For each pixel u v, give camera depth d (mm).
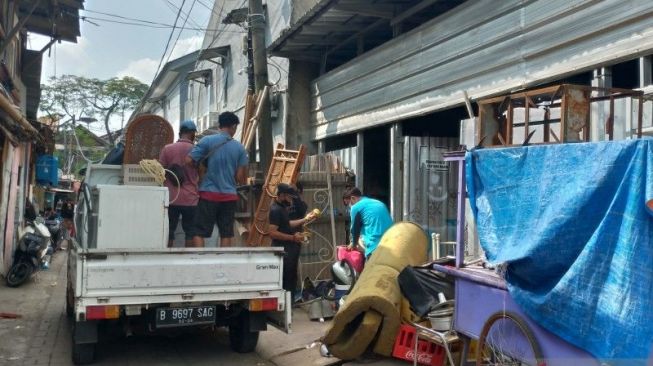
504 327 4191
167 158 6855
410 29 10320
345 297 6883
